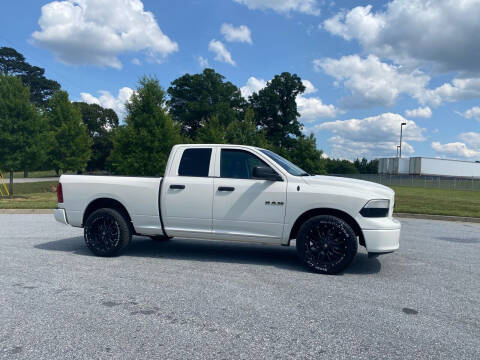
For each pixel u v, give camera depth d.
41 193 26.59
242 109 60.91
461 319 3.45
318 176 5.61
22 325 3.14
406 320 3.39
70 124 35.81
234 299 3.86
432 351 2.80
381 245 4.82
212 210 5.46
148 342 2.86
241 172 5.52
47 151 22.77
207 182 5.52
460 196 24.89
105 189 5.93
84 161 36.84
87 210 6.18
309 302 3.81
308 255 5.01
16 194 24.81
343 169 91.06
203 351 2.73
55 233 8.05
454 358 2.70
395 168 52.12
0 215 11.73
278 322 3.28
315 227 4.95
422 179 45.00
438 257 6.18
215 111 54.06
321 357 2.67
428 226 10.29
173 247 6.70
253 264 5.43
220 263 5.46
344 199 4.93
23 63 83.94
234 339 2.93
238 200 5.36
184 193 5.58
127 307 3.59
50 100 36.25
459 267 5.50
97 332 3.03
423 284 4.56
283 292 4.11
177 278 4.61
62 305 3.63
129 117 21.12
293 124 59.78
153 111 20.86
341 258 4.83
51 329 3.07
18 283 4.33
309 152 35.84
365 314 3.52
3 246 6.57
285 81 59.75
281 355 2.69
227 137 30.28
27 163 21.41
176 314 3.43
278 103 59.62
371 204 4.88
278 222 5.22
